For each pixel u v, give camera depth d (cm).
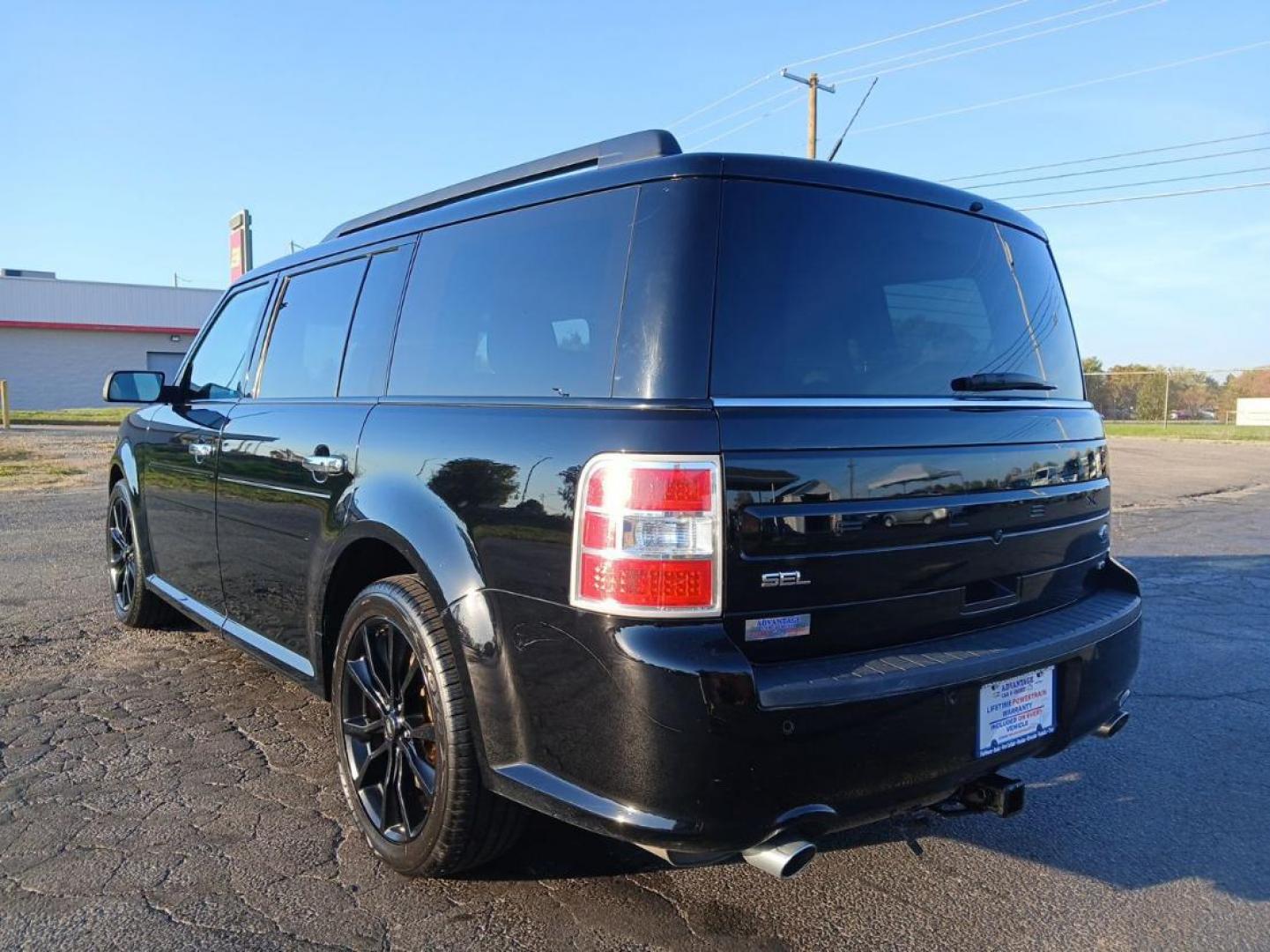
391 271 336
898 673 233
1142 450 2350
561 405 243
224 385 443
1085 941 264
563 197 268
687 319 228
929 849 317
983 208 305
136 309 4497
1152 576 783
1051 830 333
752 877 294
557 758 232
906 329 271
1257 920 276
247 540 385
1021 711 264
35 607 594
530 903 276
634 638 213
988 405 278
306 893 277
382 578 318
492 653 245
